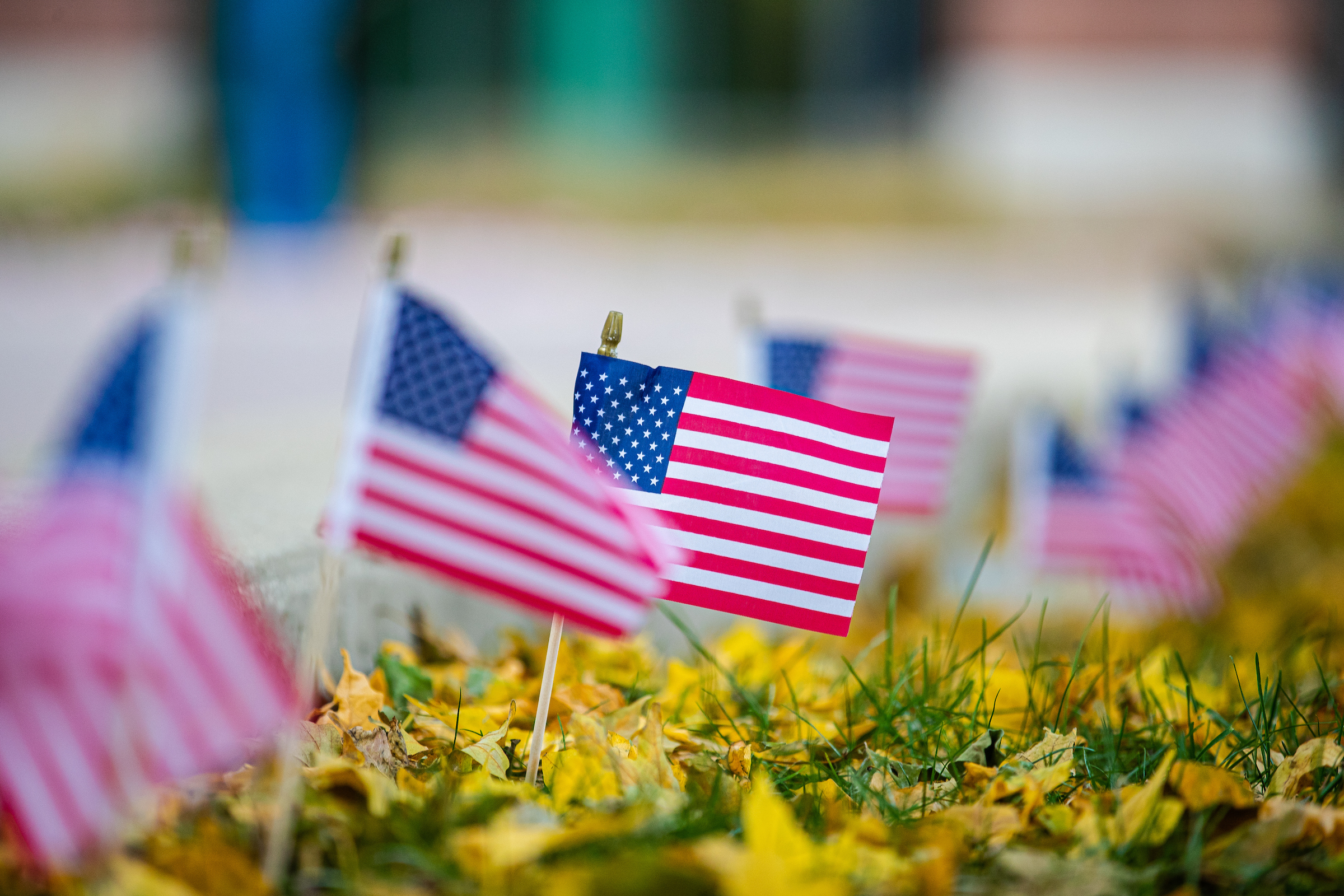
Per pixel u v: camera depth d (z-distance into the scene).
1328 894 3.26
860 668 5.43
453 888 3.01
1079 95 33.56
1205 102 33.47
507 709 4.24
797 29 38.12
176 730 2.81
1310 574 8.09
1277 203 32.38
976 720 4.26
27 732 2.78
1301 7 33.19
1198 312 7.79
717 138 37.88
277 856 3.01
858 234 29.47
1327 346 8.54
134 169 28.23
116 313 16.14
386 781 3.41
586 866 3.04
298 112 20.59
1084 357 12.42
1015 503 8.20
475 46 36.59
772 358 5.21
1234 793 3.53
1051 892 3.11
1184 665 5.45
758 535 3.77
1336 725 4.42
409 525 3.20
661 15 37.44
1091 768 3.96
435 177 32.28
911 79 37.62
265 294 17.95
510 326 16.61
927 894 3.06
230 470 5.93
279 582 4.20
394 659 4.41
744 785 3.79
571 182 33.03
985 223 30.64
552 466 3.29
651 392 3.73
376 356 3.17
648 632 5.80
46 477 2.79
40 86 31.05
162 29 31.08
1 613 2.76
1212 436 7.35
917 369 5.35
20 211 24.06
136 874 2.88
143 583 2.75
